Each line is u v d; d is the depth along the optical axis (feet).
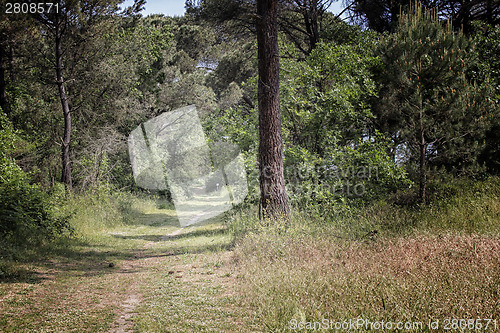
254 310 13.79
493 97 35.50
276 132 31.01
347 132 40.68
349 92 37.81
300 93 40.96
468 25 53.36
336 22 64.13
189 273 20.94
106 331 12.08
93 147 63.93
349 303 12.59
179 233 39.68
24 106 63.67
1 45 56.29
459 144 34.37
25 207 30.58
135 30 80.48
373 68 42.80
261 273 17.76
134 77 76.59
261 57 31.24
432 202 32.01
